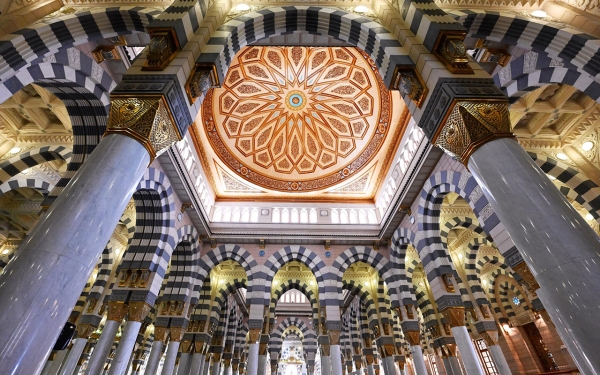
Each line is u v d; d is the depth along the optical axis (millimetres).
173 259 12469
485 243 14273
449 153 4828
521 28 6141
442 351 12086
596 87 6492
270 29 6445
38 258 3027
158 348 11070
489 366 17797
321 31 6512
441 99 4730
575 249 3184
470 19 6086
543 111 9352
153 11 6133
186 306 11812
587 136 9820
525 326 16719
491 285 17625
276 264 13109
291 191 14836
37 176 11203
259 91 13852
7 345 2566
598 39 5719
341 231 13422
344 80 13422
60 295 2973
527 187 3668
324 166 15164
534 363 15781
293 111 14711
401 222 12406
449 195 12617
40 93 8750
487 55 7305
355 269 16422
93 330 11734
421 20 5336
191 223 12188
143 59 5086
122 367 8242
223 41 5668
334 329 11836
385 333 14211
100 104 7797
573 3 6145
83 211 3406
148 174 8961
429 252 10398
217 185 14297
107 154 3939
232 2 6555
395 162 12344
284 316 23438
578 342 2908
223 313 17922
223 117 13672
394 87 5645
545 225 3383
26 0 5898
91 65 7164
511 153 3998
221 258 13156
